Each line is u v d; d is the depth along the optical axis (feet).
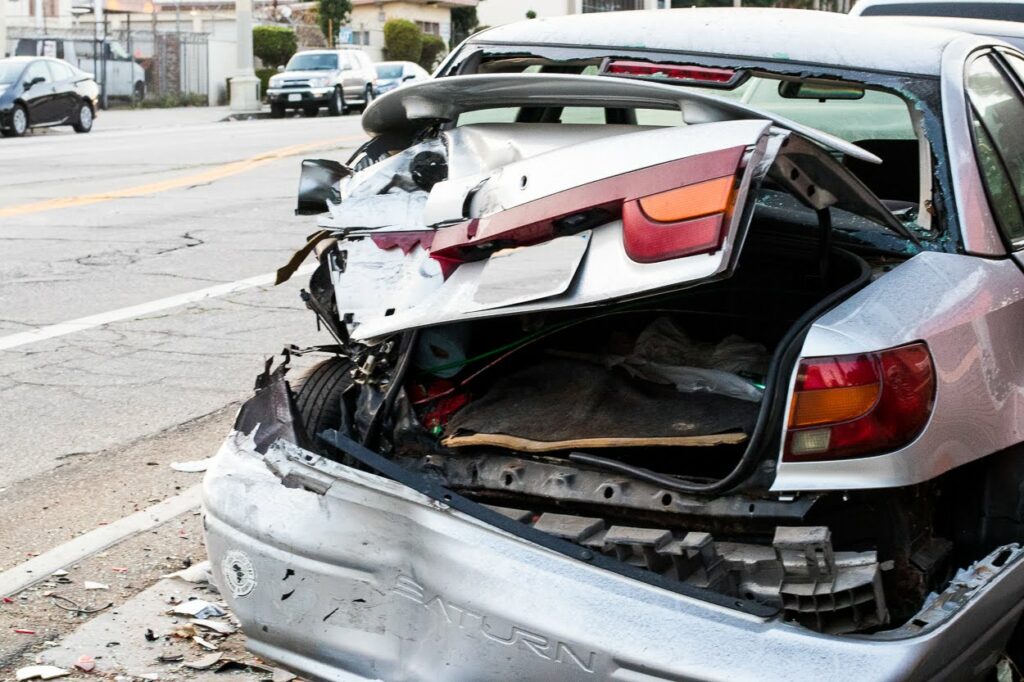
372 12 202.18
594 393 11.62
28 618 14.23
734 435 10.63
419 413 11.93
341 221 13.05
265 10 199.93
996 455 11.21
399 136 14.58
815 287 12.36
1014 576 10.34
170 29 171.63
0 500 17.83
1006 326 11.25
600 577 9.58
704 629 9.21
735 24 13.62
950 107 12.20
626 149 10.15
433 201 11.39
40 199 49.14
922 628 9.30
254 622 11.03
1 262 35.86
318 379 13.23
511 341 12.37
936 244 11.68
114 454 19.86
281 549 10.72
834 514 10.24
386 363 12.12
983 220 11.79
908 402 9.78
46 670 12.98
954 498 11.39
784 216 12.46
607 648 9.32
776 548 9.45
